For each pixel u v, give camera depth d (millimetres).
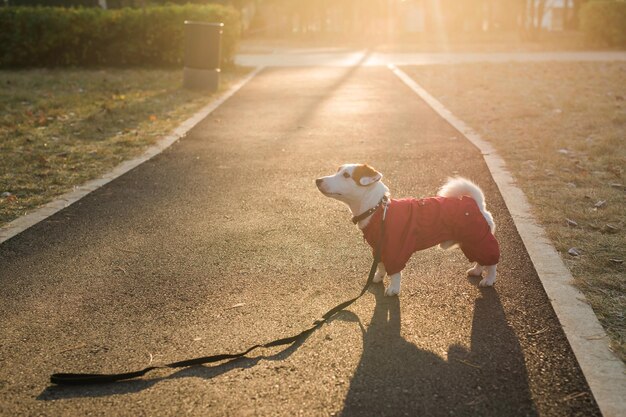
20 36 18016
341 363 3354
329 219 5684
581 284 4117
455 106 11766
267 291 4250
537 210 5602
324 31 45812
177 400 3066
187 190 6672
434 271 4504
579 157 7492
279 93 14086
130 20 18500
